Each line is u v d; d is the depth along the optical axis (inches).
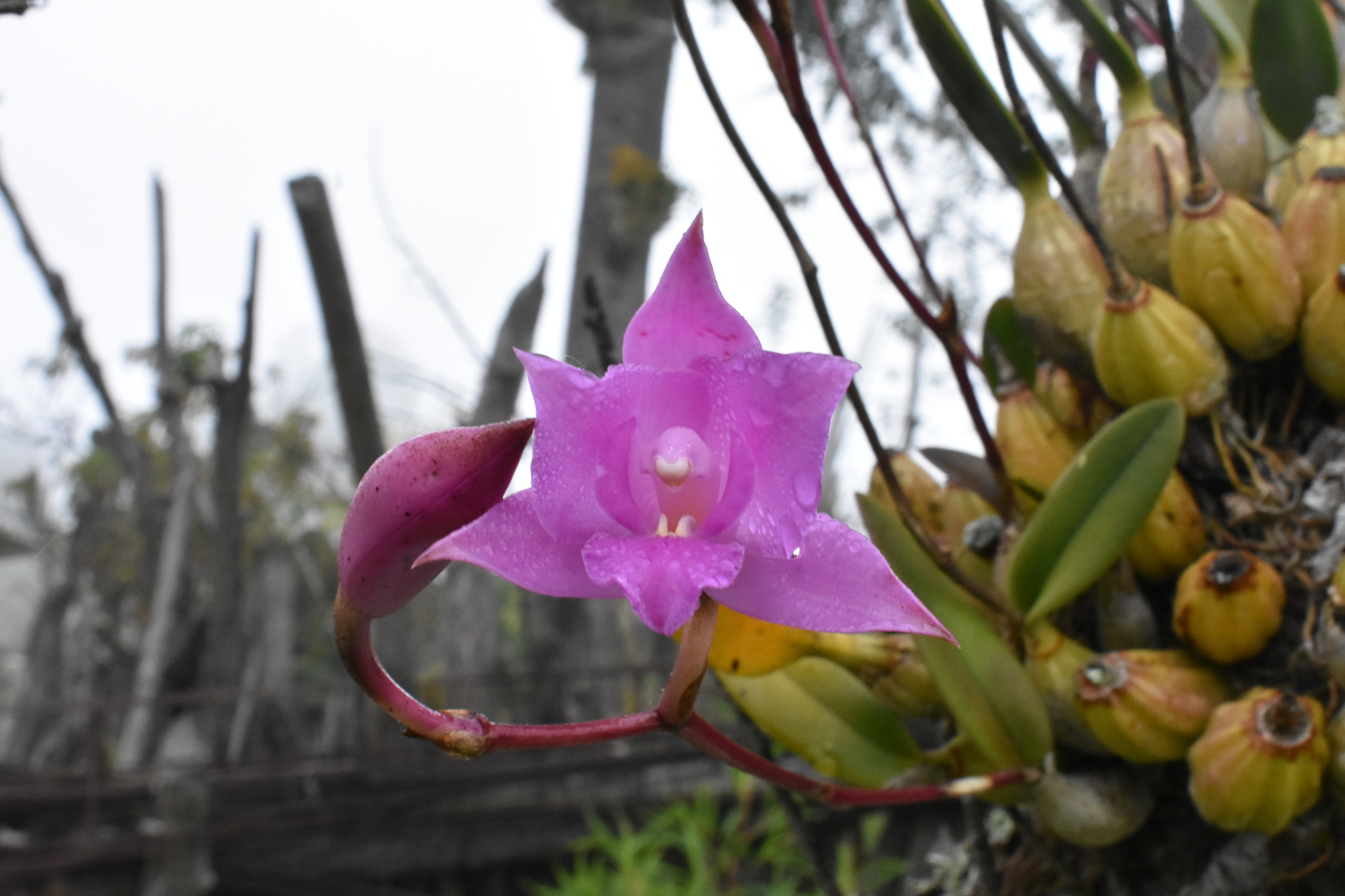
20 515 85.9
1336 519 9.2
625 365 6.4
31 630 43.3
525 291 28.5
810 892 31.7
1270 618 8.7
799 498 6.2
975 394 9.4
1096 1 10.6
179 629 31.2
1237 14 11.3
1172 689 8.7
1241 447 9.6
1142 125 10.0
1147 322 9.1
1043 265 9.9
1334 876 8.9
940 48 9.3
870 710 10.2
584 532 6.3
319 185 19.2
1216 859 9.0
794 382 6.3
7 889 25.0
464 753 6.5
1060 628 10.4
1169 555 9.5
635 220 43.5
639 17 47.2
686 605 5.8
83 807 27.4
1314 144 10.3
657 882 30.1
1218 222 9.1
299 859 30.1
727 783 32.9
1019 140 9.8
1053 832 9.6
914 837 28.0
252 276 25.3
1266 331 9.3
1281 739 8.1
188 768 26.4
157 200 31.7
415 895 29.7
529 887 32.3
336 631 6.4
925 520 11.1
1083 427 10.3
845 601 6.2
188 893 24.8
